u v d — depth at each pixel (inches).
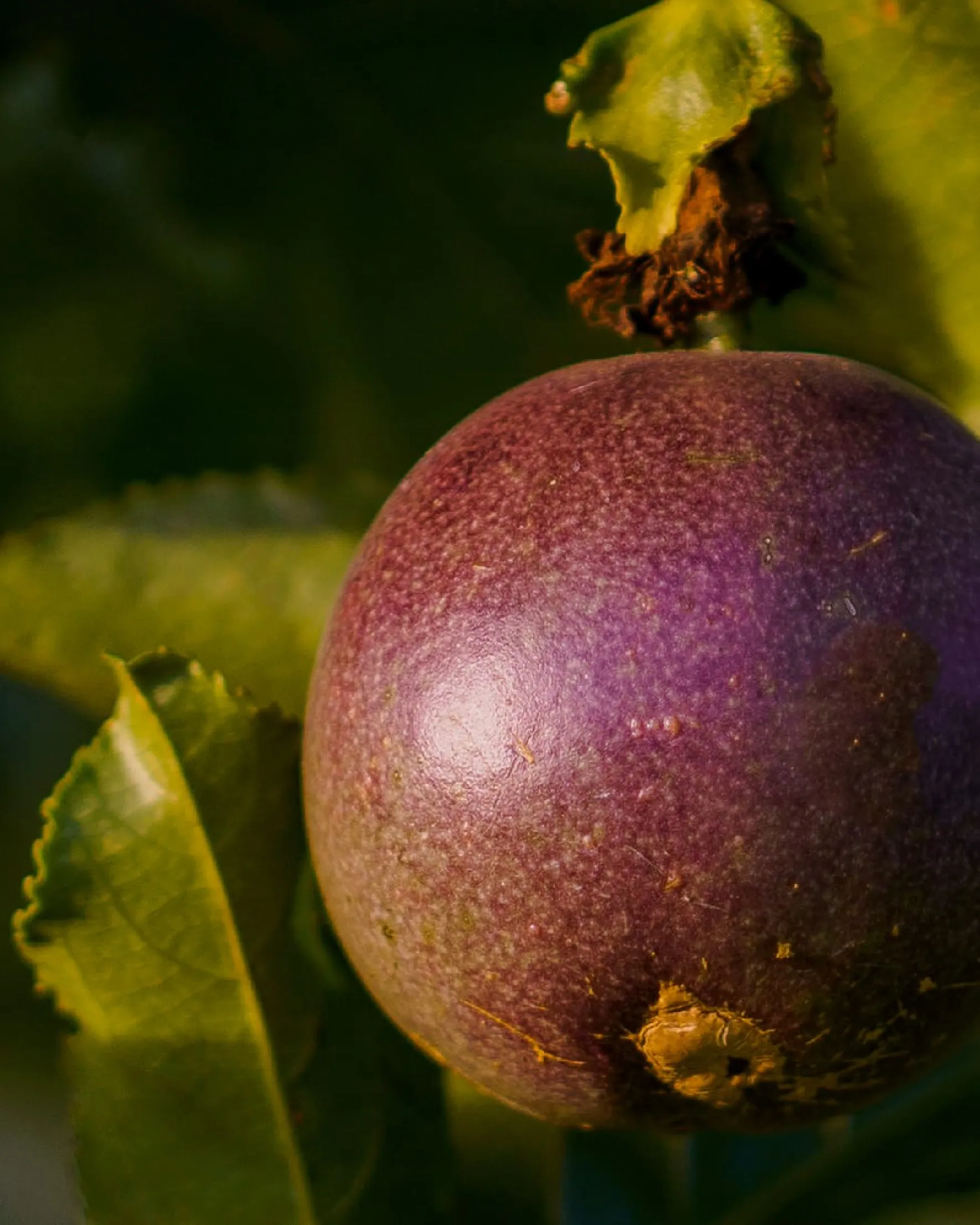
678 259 13.3
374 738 12.6
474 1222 14.4
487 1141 14.5
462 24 15.5
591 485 12.6
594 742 12.3
